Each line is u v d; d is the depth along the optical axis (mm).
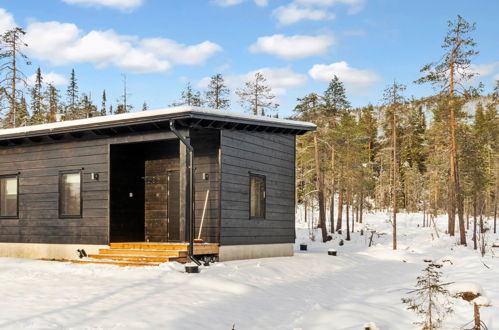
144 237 14812
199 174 13672
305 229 39281
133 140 13195
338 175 35938
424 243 29766
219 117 12367
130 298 7523
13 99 31875
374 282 12484
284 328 6734
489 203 48156
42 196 14703
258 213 14828
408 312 8289
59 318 6188
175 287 8547
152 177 14914
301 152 34406
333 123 35531
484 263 15453
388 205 55281
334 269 14086
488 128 42062
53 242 14367
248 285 9250
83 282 9008
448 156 31656
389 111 31047
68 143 14352
